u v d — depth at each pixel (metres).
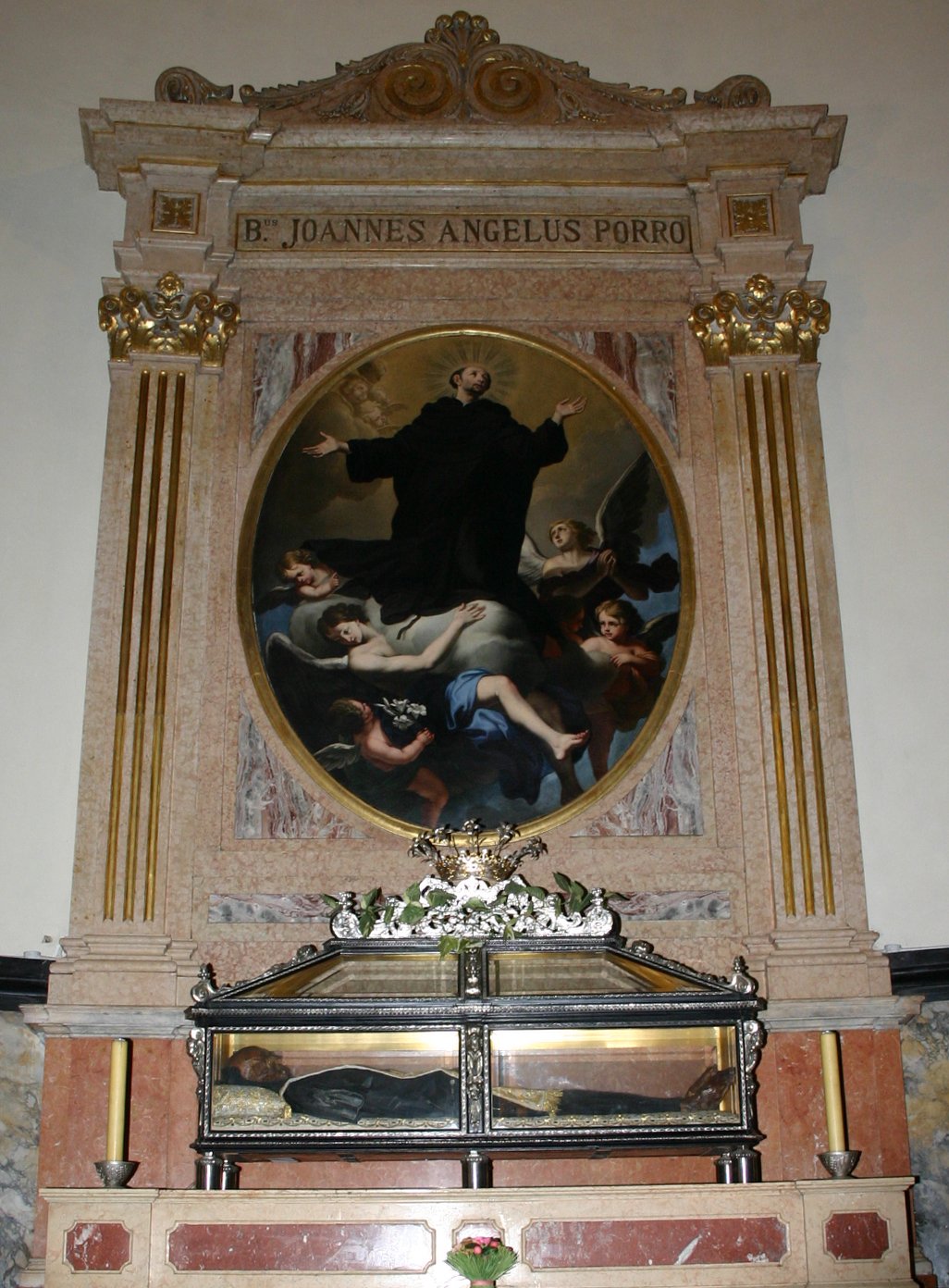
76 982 5.21
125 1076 4.60
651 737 5.69
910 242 6.52
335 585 5.91
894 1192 4.37
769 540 5.93
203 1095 4.55
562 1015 4.60
